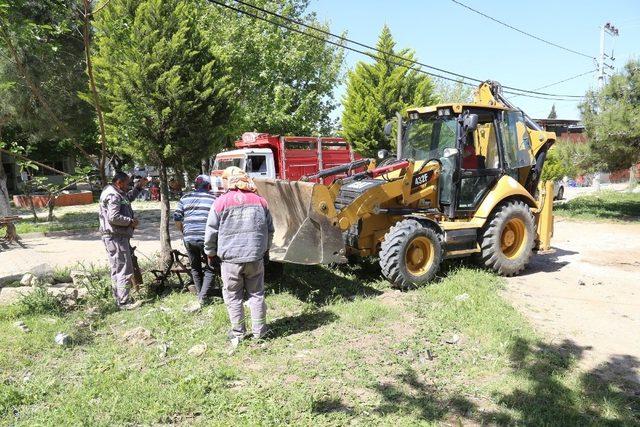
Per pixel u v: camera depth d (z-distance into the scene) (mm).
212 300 6441
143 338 5191
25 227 14766
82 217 18172
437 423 3666
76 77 15250
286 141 14719
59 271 8227
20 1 5027
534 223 8414
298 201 6488
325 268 8008
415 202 7719
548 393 4102
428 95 18375
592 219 15766
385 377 4418
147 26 8047
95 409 3801
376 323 5684
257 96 22484
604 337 5418
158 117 8281
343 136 19172
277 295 6691
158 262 8484
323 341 5156
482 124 8234
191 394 4008
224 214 5055
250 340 5133
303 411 3809
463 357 4820
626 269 8680
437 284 7129
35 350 4926
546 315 6129
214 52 9336
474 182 7969
